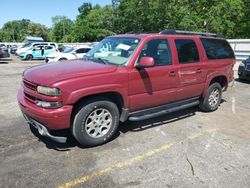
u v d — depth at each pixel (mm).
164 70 5172
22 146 4508
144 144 4715
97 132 4527
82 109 4250
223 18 31047
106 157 4207
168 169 3914
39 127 4234
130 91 4703
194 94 6137
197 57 6027
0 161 3998
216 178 3725
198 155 4371
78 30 72000
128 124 5629
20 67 17734
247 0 34094
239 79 12312
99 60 5000
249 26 35875
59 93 3947
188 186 3521
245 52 17969
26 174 3682
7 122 5668
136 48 4809
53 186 3447
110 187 3455
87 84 4141
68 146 4531
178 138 5031
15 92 8750
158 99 5234
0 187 3389
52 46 26875
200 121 6043
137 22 42438
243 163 4160
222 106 7414
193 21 31344
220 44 6801
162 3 36312
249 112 6895
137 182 3578
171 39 5449
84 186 3465
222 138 5105
